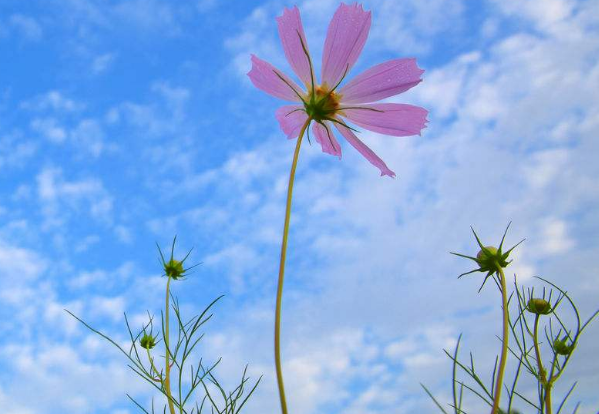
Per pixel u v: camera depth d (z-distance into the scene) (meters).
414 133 0.36
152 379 0.45
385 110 0.36
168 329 0.46
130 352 0.45
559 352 0.37
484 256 0.35
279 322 0.28
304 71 0.36
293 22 0.36
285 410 0.27
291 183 0.30
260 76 0.36
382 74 0.36
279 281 0.28
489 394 0.34
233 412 0.42
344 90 0.36
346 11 0.36
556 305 0.37
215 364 0.44
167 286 0.47
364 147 0.37
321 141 0.38
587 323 0.36
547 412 0.34
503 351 0.32
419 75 0.36
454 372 0.33
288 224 0.29
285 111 0.38
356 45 0.36
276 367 0.28
